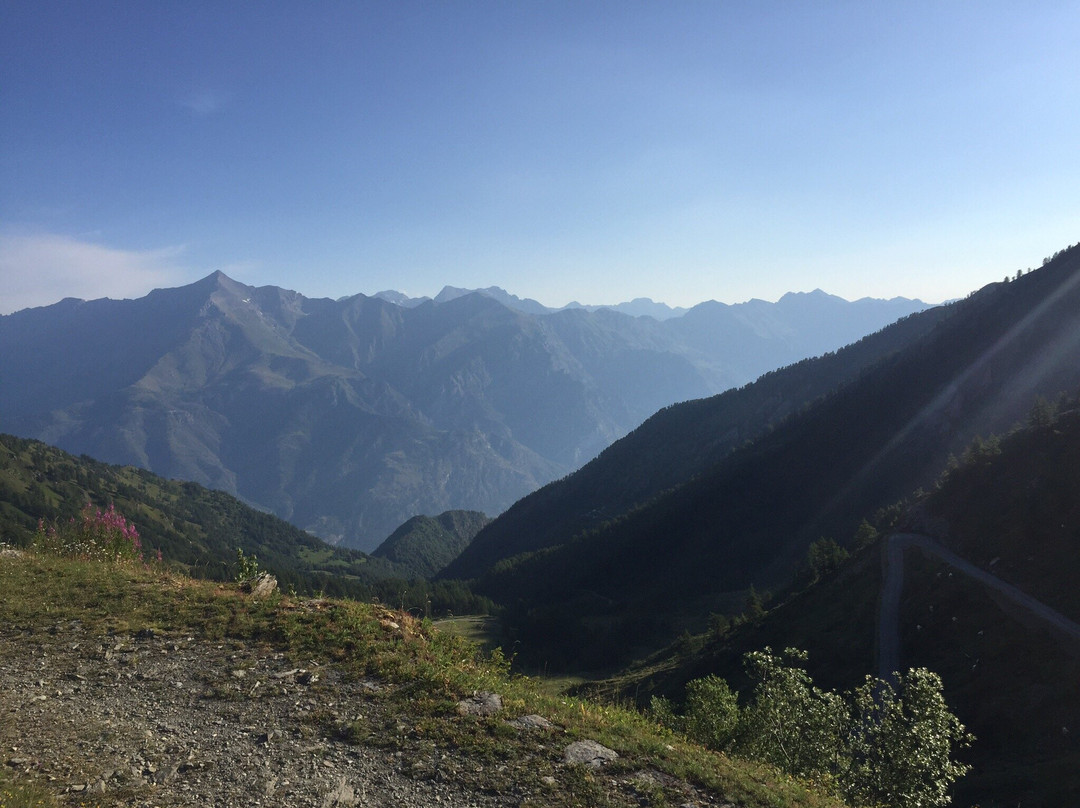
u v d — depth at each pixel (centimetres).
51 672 1173
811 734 1681
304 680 1155
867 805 1433
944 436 16925
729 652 8112
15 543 2211
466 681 1188
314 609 1473
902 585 7106
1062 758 3503
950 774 1560
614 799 870
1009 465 7806
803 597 8681
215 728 991
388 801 825
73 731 964
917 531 8400
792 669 1795
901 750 1542
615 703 1467
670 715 1727
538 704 1180
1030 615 5253
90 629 1367
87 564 1817
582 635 12669
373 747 952
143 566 1964
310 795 825
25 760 865
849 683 5838
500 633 12262
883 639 6300
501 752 959
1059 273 18388
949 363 18975
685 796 919
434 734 992
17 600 1491
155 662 1223
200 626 1389
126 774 848
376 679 1172
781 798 991
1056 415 8150
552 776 909
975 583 6150
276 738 962
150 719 1013
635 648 12400
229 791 822
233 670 1190
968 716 4534
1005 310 18962
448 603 15138
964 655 5303
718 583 16288
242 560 1820
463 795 850
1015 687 4528
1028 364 16400
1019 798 3234
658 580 17612
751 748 1595
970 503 7881
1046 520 6450
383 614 1489
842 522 16500
